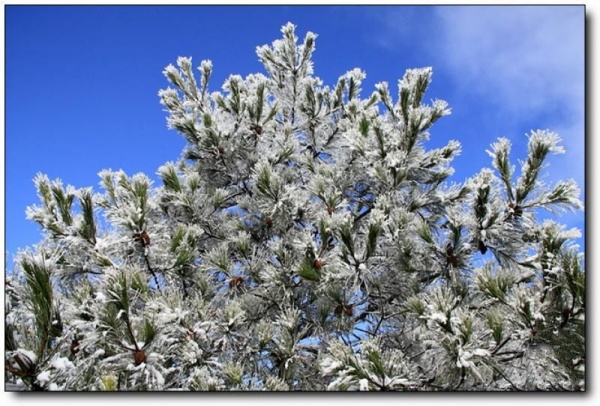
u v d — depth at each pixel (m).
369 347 2.85
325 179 3.88
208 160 4.33
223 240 4.07
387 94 4.25
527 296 2.75
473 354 2.75
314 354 3.54
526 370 2.90
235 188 4.42
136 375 2.73
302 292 3.66
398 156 3.57
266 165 3.79
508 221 3.16
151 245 3.41
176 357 3.10
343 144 4.11
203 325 3.19
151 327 2.77
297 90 4.67
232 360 3.42
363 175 4.01
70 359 2.84
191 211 4.02
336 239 3.42
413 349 3.53
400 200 3.64
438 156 3.78
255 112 4.26
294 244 3.45
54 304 2.73
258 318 3.63
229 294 3.67
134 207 3.40
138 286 3.06
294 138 4.36
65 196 3.56
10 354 2.47
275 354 3.47
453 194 3.79
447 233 3.33
